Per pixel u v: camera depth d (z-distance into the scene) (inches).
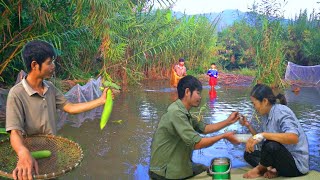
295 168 156.1
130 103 359.3
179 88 161.6
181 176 159.3
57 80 372.5
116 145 213.2
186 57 709.9
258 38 529.7
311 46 666.2
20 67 350.9
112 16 397.1
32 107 114.3
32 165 97.0
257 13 646.5
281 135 151.0
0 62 321.1
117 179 161.6
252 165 177.2
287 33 695.7
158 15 587.8
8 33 315.3
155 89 475.8
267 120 164.7
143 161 185.9
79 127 253.8
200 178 159.9
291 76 557.6
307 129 250.1
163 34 591.5
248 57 727.7
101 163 182.1
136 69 568.4
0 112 277.3
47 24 331.6
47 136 117.2
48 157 109.0
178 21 627.8
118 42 495.2
